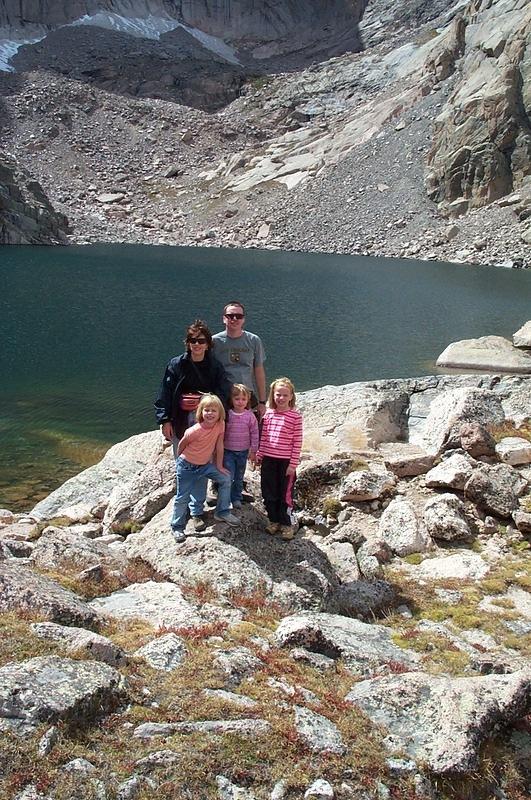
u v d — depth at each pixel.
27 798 4.16
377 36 147.00
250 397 9.37
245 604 7.55
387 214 81.62
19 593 6.26
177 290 46.34
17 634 5.56
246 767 4.69
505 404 13.95
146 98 130.12
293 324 35.81
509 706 5.55
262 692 5.47
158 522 9.57
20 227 78.31
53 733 4.54
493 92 77.12
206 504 9.52
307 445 13.03
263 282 51.50
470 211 77.12
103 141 114.00
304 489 11.08
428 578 8.78
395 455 12.19
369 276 56.28
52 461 16.84
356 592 8.00
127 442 14.89
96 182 104.12
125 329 33.25
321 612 7.65
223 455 9.03
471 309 41.31
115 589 7.75
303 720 5.18
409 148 88.56
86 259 64.12
